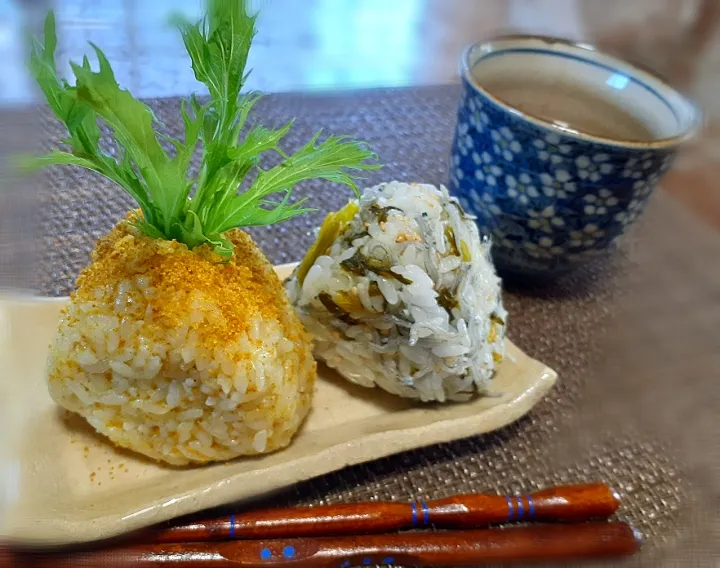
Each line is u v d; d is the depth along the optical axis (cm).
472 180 34
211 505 26
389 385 29
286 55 45
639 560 27
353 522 26
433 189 31
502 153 33
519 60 37
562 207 33
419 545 26
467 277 29
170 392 26
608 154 31
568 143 31
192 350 26
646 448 31
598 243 34
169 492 26
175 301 26
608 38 50
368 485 28
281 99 42
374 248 29
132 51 40
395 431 28
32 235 32
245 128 37
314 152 27
